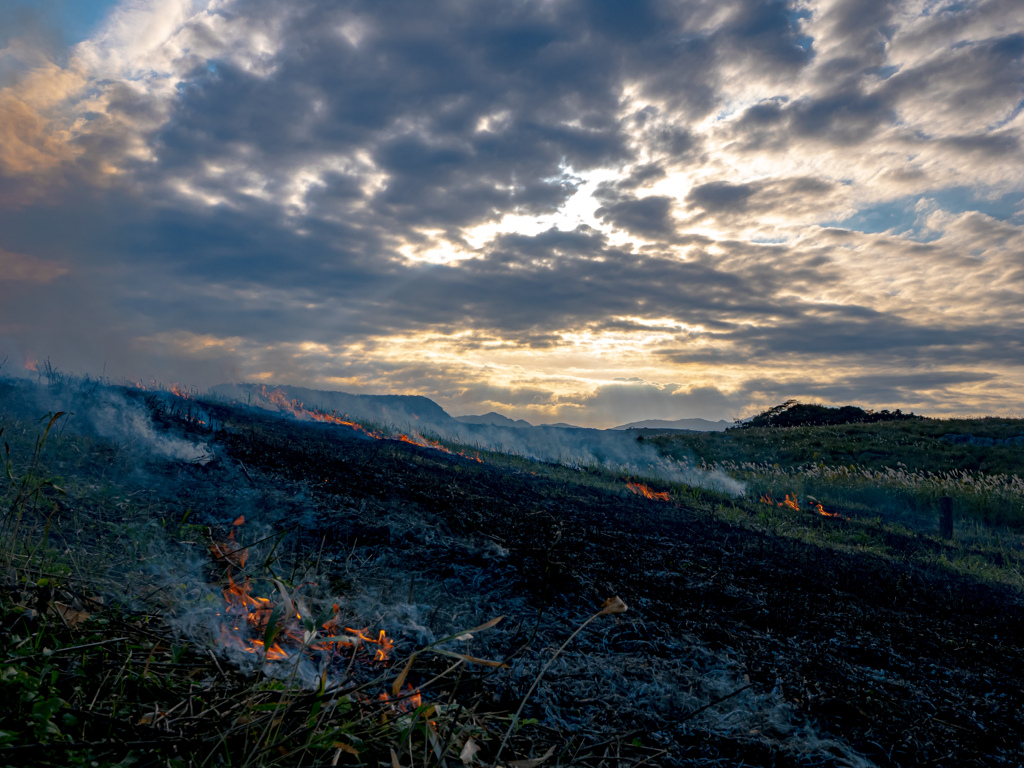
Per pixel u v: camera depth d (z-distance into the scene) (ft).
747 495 54.75
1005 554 39.55
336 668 9.48
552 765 8.29
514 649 12.48
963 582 29.89
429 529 19.53
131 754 6.13
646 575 20.11
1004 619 23.43
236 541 14.44
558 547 20.97
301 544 15.66
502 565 17.33
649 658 13.48
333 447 34.35
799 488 61.36
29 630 7.82
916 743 11.75
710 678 13.09
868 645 17.33
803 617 18.83
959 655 18.02
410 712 7.91
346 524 17.97
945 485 58.95
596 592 17.06
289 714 7.23
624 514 32.50
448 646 11.70
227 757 6.45
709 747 10.21
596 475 51.72
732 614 17.97
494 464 46.96
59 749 5.78
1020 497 53.16
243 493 19.21
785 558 27.76
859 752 11.16
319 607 11.39
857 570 27.86
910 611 22.31
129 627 8.59
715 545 28.02
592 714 10.50
